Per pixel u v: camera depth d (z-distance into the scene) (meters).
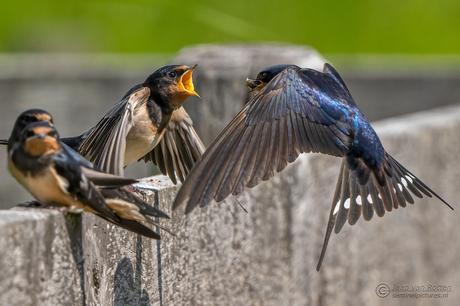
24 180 5.21
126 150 7.78
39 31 20.67
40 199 5.34
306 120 6.46
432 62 19.83
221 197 5.79
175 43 20.16
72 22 20.69
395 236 11.96
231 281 8.41
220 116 11.55
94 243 5.81
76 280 5.50
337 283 10.62
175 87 7.79
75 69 18.41
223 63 11.65
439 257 13.38
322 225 10.33
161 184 7.40
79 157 5.40
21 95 18.31
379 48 21.47
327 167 10.33
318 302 10.33
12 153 5.18
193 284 7.73
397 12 22.00
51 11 20.70
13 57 19.31
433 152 12.95
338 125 6.63
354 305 11.07
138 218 5.58
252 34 20.38
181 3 20.19
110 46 20.48
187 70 7.91
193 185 5.80
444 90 19.39
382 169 6.85
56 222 5.25
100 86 18.45
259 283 8.86
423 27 21.47
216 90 11.52
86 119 18.50
